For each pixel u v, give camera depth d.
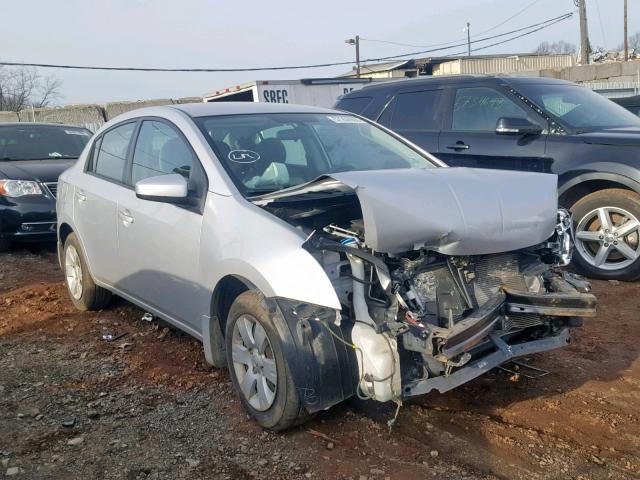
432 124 7.62
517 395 4.04
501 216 3.50
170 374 4.45
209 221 3.94
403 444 3.47
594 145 6.37
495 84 7.20
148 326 5.47
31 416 3.84
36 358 4.78
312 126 4.89
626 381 4.24
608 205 6.29
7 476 3.20
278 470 3.25
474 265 3.62
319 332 3.29
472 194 3.50
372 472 3.21
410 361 3.35
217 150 4.24
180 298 4.32
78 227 5.61
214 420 3.78
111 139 5.48
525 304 3.55
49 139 9.82
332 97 18.30
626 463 3.29
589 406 3.89
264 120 4.76
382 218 3.17
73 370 4.54
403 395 3.27
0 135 9.51
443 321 3.44
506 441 3.49
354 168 4.61
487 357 3.50
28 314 5.89
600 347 4.81
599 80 23.23
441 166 4.93
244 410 3.88
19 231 8.27
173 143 4.56
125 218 4.81
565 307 3.58
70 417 3.82
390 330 3.25
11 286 7.03
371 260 3.26
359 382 3.32
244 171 4.14
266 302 3.45
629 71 22.91
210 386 4.23
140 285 4.80
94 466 3.30
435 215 3.30
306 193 3.72
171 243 4.27
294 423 3.50
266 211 3.72
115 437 3.59
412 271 3.41
